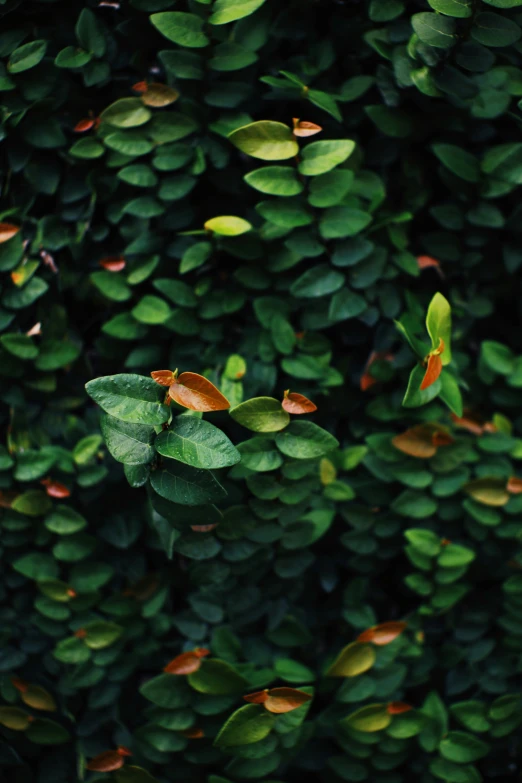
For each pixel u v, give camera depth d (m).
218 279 0.60
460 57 0.57
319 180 0.58
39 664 0.63
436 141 0.60
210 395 0.53
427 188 0.60
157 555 0.62
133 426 0.54
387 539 0.62
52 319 0.60
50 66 0.59
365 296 0.60
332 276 0.59
